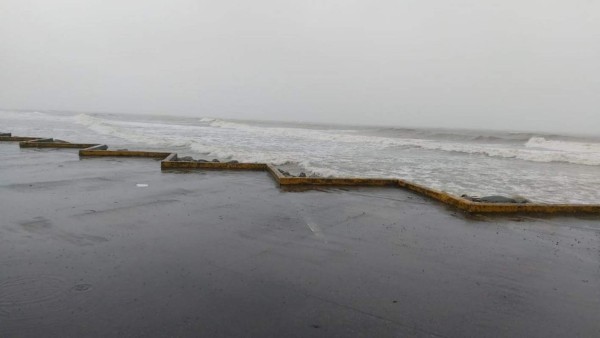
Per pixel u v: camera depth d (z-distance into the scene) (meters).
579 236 5.04
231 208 5.93
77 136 24.52
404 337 2.48
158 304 2.78
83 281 3.11
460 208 6.41
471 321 2.73
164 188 7.31
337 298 3.00
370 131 48.44
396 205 6.56
